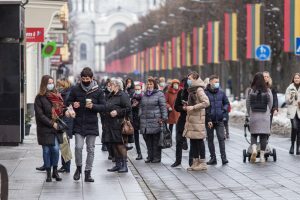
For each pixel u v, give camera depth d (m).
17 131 42.22
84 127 29.00
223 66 132.50
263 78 34.81
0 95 41.75
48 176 29.09
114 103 31.73
